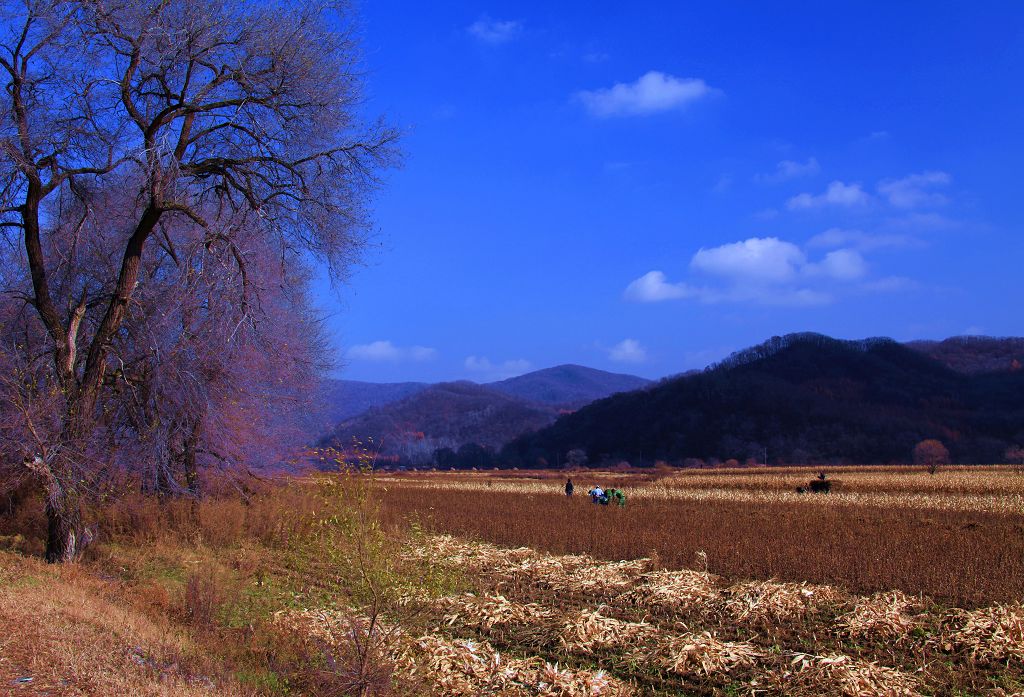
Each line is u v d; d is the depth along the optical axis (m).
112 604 12.01
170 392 19.94
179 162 18.28
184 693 8.34
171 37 17.16
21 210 17.00
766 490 53.69
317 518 16.86
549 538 24.47
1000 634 11.73
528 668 11.04
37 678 8.02
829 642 12.37
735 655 11.48
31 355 18.89
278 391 22.44
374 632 10.27
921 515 31.89
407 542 11.98
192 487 20.84
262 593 14.27
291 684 9.72
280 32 18.48
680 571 17.64
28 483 18.55
